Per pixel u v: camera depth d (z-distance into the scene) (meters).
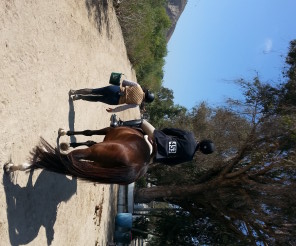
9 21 4.93
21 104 5.18
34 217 5.49
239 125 16.77
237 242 16.38
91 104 9.44
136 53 21.75
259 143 15.74
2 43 4.69
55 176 6.48
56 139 6.62
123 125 6.10
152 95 7.72
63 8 7.51
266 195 15.00
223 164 17.22
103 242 12.02
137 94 7.39
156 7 26.59
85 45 9.30
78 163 4.69
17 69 5.10
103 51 11.98
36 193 5.60
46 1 6.45
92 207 9.68
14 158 4.91
